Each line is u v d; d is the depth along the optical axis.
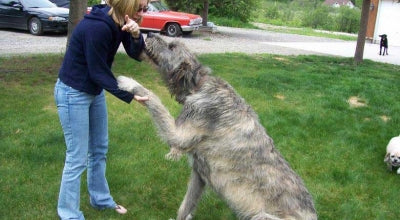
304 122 7.24
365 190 5.07
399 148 5.64
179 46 3.59
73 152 3.50
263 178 3.30
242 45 18.08
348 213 4.49
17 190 4.40
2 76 8.75
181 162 5.38
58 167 4.98
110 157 5.35
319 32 33.19
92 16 3.19
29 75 8.95
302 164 5.62
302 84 10.02
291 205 3.28
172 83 3.58
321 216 4.42
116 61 10.76
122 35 3.39
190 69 3.47
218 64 11.70
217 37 20.98
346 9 41.16
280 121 7.14
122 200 4.47
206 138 3.36
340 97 8.99
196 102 3.33
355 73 12.20
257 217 3.25
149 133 6.23
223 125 3.32
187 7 24.80
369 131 7.15
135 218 4.16
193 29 19.58
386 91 10.00
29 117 6.51
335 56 16.23
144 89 3.44
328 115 7.70
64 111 3.37
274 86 9.54
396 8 24.92
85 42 3.17
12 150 5.28
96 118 3.76
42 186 4.54
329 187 5.05
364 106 8.61
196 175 3.79
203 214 4.38
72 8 9.17
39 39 15.20
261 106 7.98
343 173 5.39
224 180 3.38
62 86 3.34
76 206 3.67
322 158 5.88
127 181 4.80
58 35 16.77
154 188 4.75
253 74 10.69
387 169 5.72
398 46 24.48
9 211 4.05
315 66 12.98
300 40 23.50
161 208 4.41
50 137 5.75
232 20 30.39
